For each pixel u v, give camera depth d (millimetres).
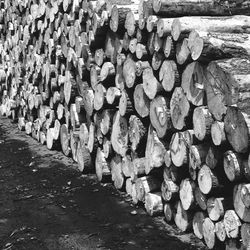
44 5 6680
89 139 5648
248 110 3289
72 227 4504
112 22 4852
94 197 5133
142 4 4320
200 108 3701
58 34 6285
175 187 4262
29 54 7410
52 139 6695
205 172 3779
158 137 4395
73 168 6055
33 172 6012
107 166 5414
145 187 4598
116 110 5164
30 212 4895
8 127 8117
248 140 3229
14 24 8055
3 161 6469
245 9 4422
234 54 3631
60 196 5238
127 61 4719
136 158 4762
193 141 3898
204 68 3695
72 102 6066
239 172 3420
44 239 4312
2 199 5266
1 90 8898
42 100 6949
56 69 6445
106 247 4105
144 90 4430
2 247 4215
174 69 4000
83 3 5504
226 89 3416
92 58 5461
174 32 3908
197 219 4074
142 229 4367
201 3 4258
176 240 4137
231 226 3584
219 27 3961
